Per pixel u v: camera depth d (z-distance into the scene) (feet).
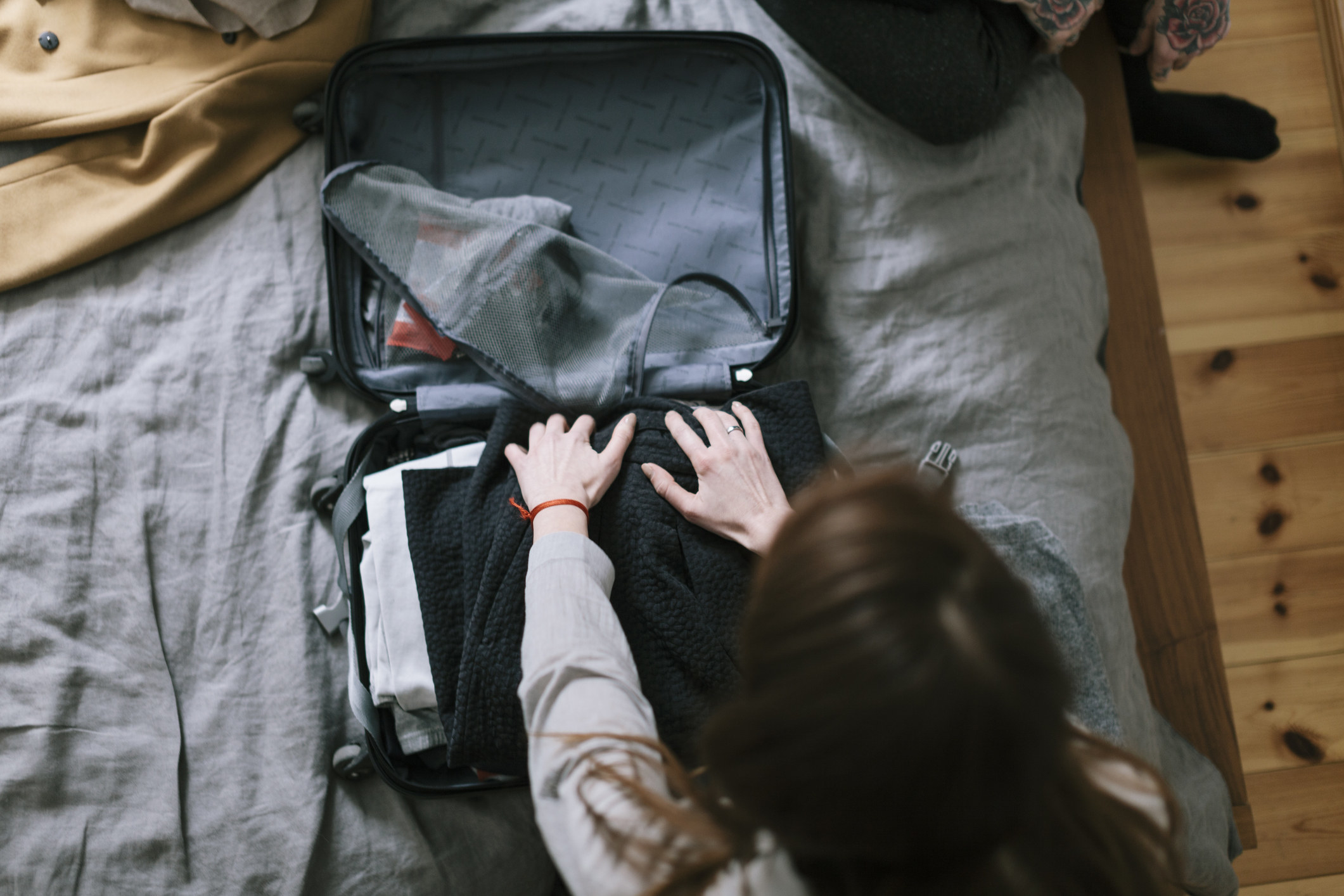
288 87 3.43
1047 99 3.80
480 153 3.46
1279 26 4.66
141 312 3.32
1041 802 1.21
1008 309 3.46
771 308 3.35
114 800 2.92
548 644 1.89
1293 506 4.33
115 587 3.08
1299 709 4.16
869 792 1.11
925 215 3.52
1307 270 4.52
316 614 3.07
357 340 3.33
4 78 3.30
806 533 1.19
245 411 3.27
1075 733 1.51
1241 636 4.23
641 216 3.47
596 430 3.09
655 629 2.63
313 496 3.20
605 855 1.56
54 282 3.33
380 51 3.31
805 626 1.11
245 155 3.47
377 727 2.92
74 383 3.24
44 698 2.95
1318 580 4.27
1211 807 3.52
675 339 3.28
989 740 1.06
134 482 3.17
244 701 3.04
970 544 1.15
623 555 2.68
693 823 1.50
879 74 3.42
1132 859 1.36
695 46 3.41
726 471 2.64
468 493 2.86
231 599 3.12
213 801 2.95
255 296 3.36
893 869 1.26
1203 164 4.61
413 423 3.26
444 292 3.10
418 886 2.95
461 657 2.77
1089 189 4.20
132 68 3.36
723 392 3.21
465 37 3.31
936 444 3.26
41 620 3.02
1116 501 3.49
